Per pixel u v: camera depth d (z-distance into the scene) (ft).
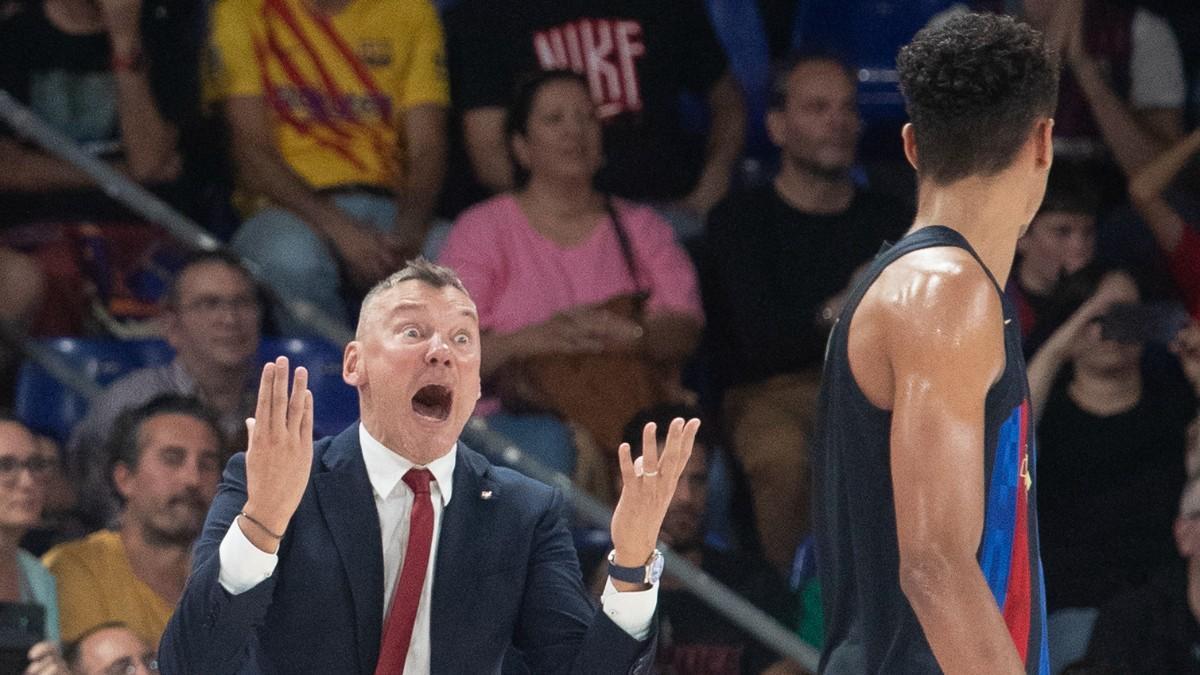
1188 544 62.80
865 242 72.08
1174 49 79.00
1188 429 65.92
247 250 69.51
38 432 64.18
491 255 68.85
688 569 60.18
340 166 71.92
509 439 65.98
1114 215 75.51
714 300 72.18
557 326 67.46
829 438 27.40
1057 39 77.36
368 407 34.45
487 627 34.47
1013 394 26.50
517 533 35.14
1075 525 66.28
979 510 25.32
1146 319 67.56
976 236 27.32
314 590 33.35
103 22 71.56
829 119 71.31
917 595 24.90
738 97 77.82
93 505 62.03
